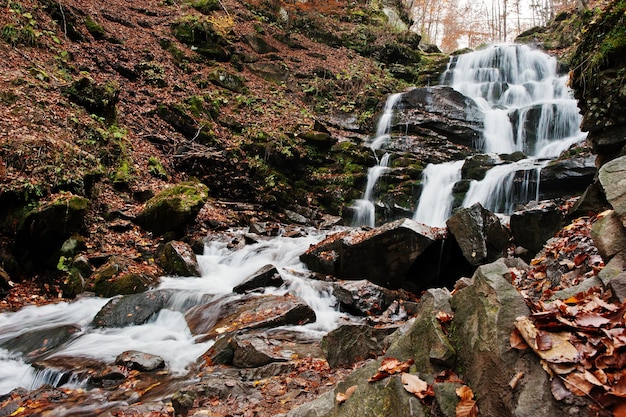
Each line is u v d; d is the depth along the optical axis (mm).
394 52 22109
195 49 16656
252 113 15109
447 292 3168
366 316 6730
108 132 10617
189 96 13977
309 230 11875
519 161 12562
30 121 8766
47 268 7504
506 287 2516
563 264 3963
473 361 2387
